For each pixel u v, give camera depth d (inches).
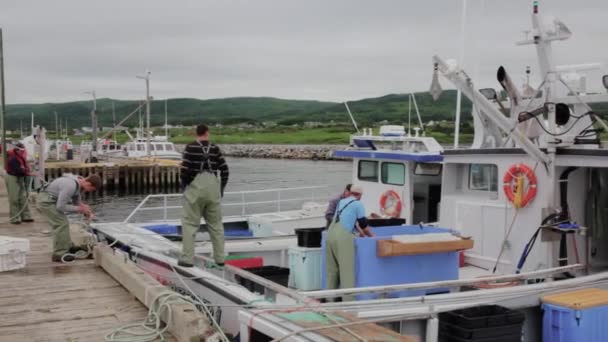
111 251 317.4
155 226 394.6
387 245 228.8
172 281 268.2
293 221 416.2
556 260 255.4
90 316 230.4
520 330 193.9
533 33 261.6
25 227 489.4
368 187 360.5
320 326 164.7
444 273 244.2
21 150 513.0
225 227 429.1
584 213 266.5
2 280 289.4
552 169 251.0
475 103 244.5
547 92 264.2
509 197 264.7
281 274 273.4
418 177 341.4
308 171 2015.3
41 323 221.9
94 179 332.8
